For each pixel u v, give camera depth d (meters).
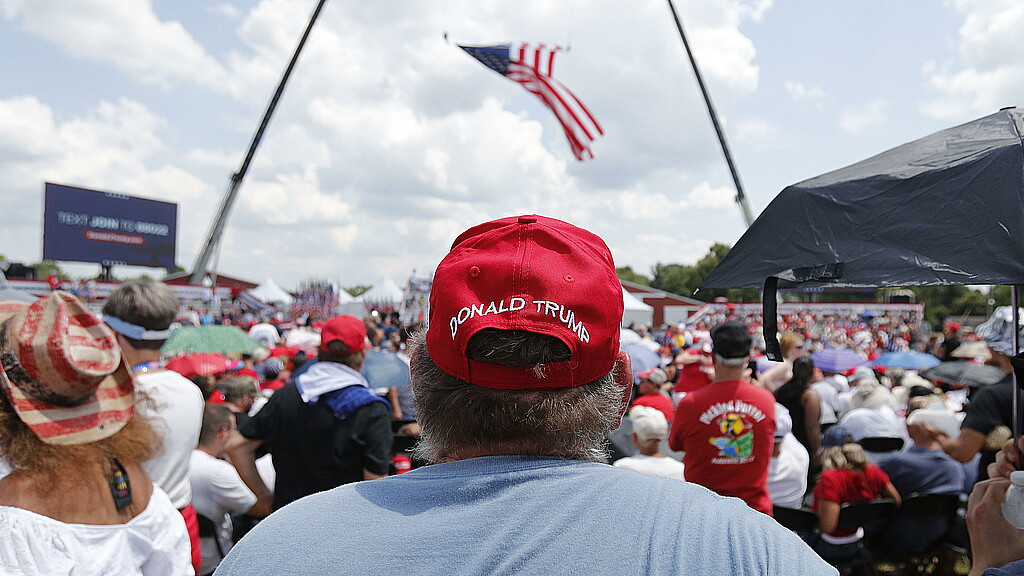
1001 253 1.41
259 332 14.72
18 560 1.37
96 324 1.59
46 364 1.46
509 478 0.93
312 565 0.86
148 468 2.40
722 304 28.89
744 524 0.88
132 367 2.66
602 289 1.03
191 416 2.60
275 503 3.38
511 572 0.82
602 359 1.02
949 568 4.85
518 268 1.00
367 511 0.93
